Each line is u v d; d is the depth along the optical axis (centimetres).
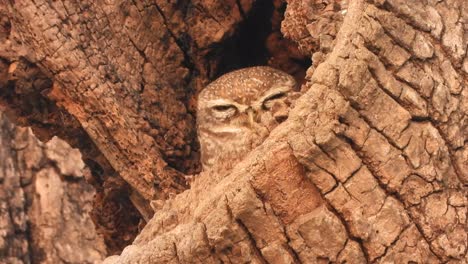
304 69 891
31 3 790
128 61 830
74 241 1228
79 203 1235
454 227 570
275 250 567
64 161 1237
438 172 568
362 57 564
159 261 596
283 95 853
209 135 852
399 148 565
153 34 840
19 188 1223
